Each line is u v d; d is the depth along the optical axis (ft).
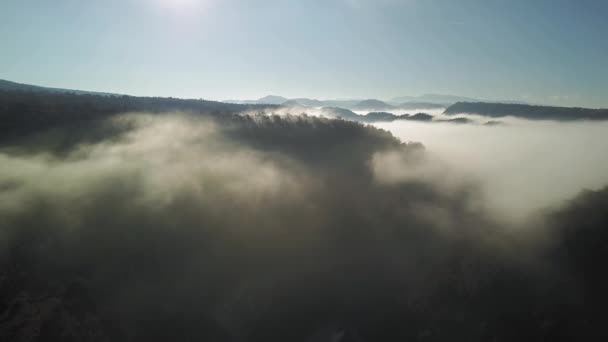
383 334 207.72
